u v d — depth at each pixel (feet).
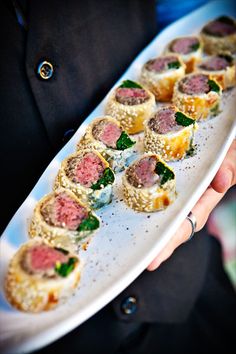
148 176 0.90
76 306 0.72
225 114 1.11
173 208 0.88
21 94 0.94
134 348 1.13
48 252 0.77
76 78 1.03
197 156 1.00
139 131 1.12
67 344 1.00
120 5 1.12
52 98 0.97
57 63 0.97
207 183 0.90
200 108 1.09
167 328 1.20
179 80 1.16
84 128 1.05
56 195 0.89
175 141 0.98
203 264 1.18
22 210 0.89
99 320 1.03
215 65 1.21
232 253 1.50
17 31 0.90
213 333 1.28
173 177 0.89
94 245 0.84
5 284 0.76
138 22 1.21
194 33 1.40
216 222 1.51
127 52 1.20
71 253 0.78
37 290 0.72
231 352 1.26
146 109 1.09
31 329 0.69
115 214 0.90
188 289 1.13
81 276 0.78
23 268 0.75
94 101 1.11
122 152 0.99
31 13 0.90
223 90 1.20
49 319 0.71
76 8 0.99
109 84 1.16
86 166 0.94
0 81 0.91
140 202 0.89
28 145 0.98
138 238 0.84
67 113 1.02
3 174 0.98
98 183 0.91
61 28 0.96
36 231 0.85
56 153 1.02
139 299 1.04
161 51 1.30
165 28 1.33
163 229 0.83
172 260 1.10
